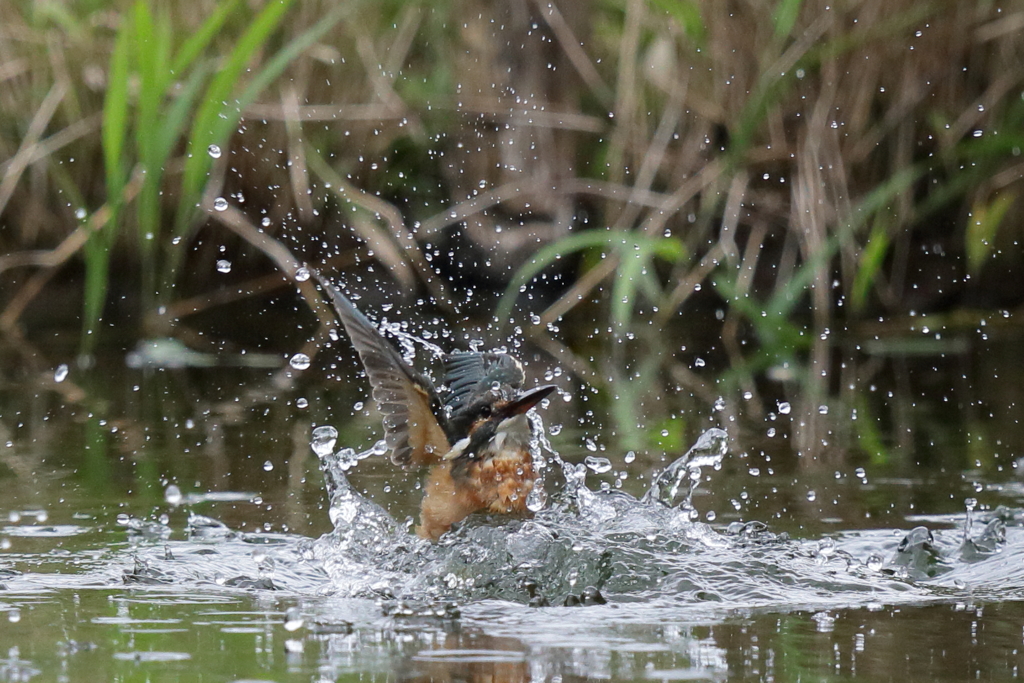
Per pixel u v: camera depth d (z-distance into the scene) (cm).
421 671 469
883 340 1548
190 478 859
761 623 554
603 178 1636
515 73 1634
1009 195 1652
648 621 559
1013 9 1570
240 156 1582
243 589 619
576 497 789
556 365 1358
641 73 1636
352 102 1603
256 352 1430
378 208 1548
